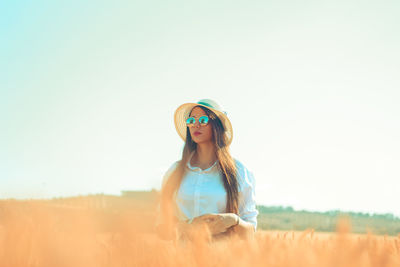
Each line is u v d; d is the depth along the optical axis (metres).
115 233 0.37
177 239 0.57
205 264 0.41
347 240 0.35
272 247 0.41
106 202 0.39
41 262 0.33
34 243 0.33
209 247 0.44
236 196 3.40
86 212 0.35
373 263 0.34
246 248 0.41
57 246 0.33
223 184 3.45
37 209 0.34
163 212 0.55
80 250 0.33
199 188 3.44
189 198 3.45
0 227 0.33
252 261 0.39
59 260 0.32
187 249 0.44
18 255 0.32
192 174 3.57
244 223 2.56
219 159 3.46
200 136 3.59
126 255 0.36
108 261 0.35
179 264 0.40
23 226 0.33
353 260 0.34
